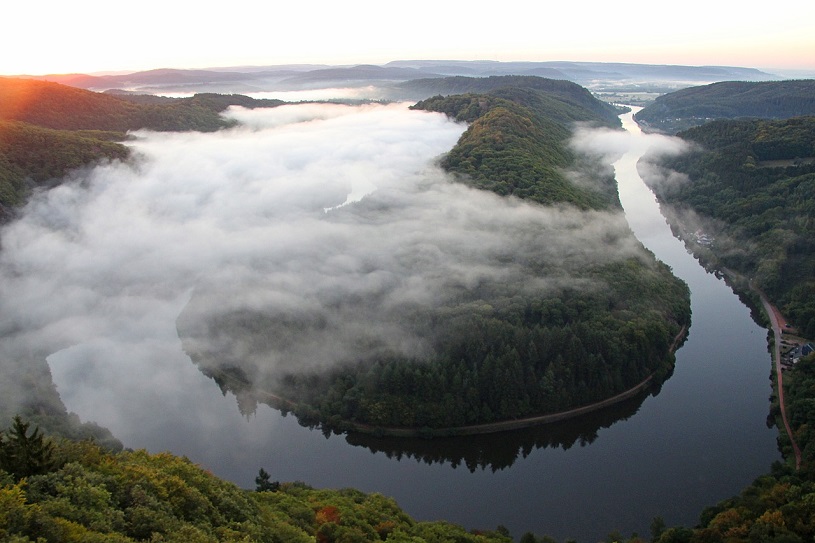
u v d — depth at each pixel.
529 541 109.31
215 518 70.31
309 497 108.38
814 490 104.38
